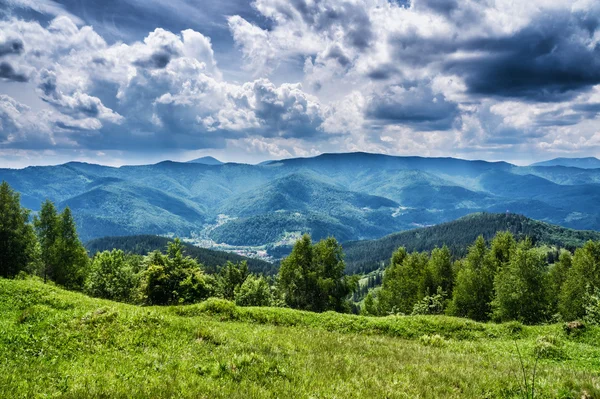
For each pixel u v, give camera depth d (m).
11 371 10.38
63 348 12.58
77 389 8.97
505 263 56.44
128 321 14.80
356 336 19.52
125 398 8.44
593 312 40.06
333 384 10.17
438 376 11.96
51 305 19.94
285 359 12.35
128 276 66.06
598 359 17.33
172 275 48.22
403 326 24.61
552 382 11.62
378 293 75.50
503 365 14.59
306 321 24.72
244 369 10.85
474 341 22.53
